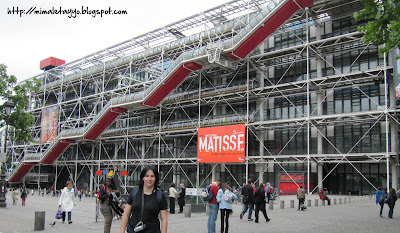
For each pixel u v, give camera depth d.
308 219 16.23
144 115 51.34
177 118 47.59
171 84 37.97
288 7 31.36
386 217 16.98
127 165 49.75
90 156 55.25
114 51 49.72
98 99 52.75
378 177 33.00
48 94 62.47
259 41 33.66
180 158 41.06
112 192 10.70
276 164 37.75
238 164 40.84
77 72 56.75
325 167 35.59
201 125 40.19
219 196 11.43
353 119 33.00
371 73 31.89
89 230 13.04
